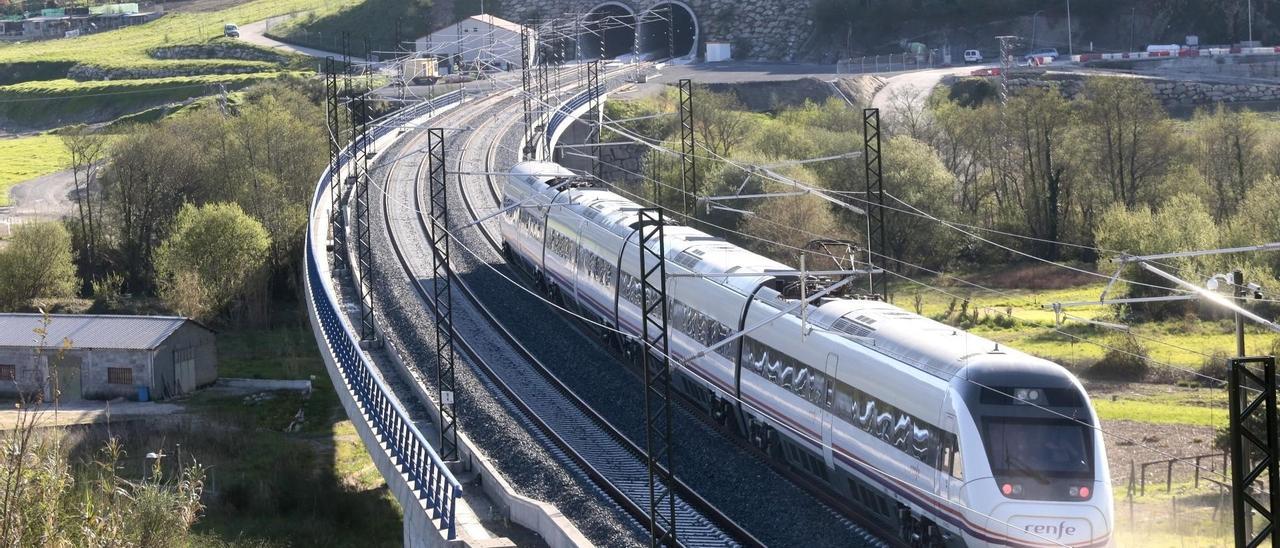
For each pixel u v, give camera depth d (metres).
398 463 42.38
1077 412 30.95
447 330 62.59
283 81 170.88
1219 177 104.62
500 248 80.19
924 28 182.00
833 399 37.00
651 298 50.66
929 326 36.03
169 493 28.28
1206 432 51.09
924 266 99.00
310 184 112.19
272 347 89.62
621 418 47.88
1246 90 149.88
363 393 49.22
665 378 35.41
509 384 53.34
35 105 198.75
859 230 97.69
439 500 37.09
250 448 63.34
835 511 37.31
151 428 65.12
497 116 131.75
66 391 73.25
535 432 47.19
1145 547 36.91
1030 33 180.00
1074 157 107.44
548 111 123.31
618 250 54.81
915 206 98.19
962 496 30.81
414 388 54.12
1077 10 181.00
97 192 129.75
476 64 157.62
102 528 24.66
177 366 74.94
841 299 40.62
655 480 41.28
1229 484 42.41
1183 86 150.88
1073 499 30.14
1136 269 78.62
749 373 42.16
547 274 65.31
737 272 45.38
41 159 154.38
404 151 116.19
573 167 125.75
